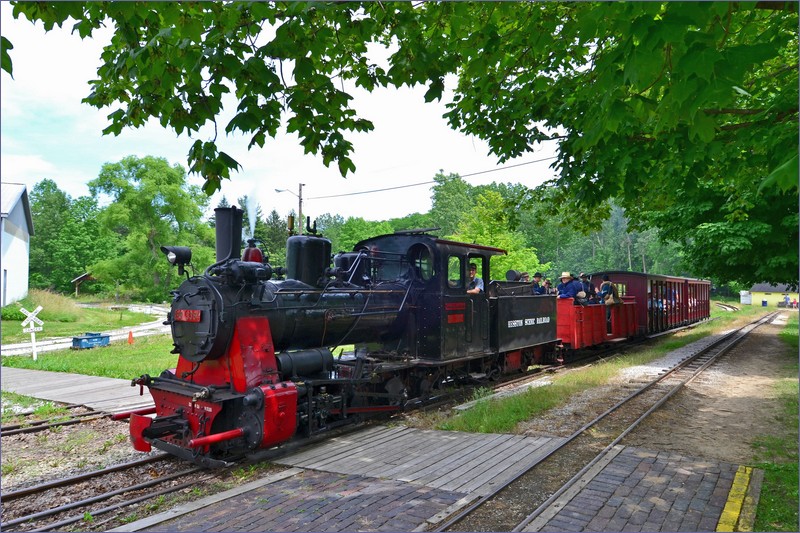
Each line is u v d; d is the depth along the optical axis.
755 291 68.50
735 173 6.24
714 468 5.61
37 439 7.53
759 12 4.95
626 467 5.65
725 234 13.84
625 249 87.06
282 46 3.95
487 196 30.83
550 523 4.32
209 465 5.84
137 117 4.89
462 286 9.80
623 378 11.17
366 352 9.25
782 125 5.02
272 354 6.62
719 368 12.83
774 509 4.58
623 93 3.78
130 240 51.44
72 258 69.00
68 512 4.99
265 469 6.00
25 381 12.40
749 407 8.66
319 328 7.58
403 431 7.39
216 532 4.28
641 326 18.78
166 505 5.02
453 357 9.37
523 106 7.27
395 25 4.82
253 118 4.22
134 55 4.02
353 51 5.25
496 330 10.79
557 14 5.27
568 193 8.43
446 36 6.01
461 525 4.38
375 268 9.64
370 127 5.34
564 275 15.03
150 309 47.09
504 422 7.44
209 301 6.45
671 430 7.21
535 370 12.82
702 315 30.08
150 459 6.43
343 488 5.20
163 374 7.09
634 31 2.95
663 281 21.45
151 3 3.95
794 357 14.59
